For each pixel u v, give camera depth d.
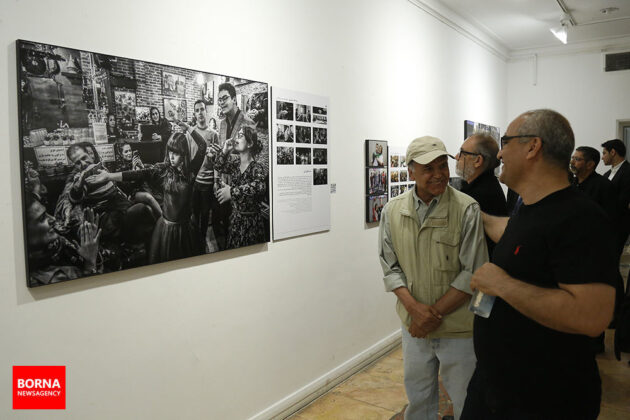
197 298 2.51
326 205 3.47
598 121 7.27
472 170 2.53
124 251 2.10
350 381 3.69
